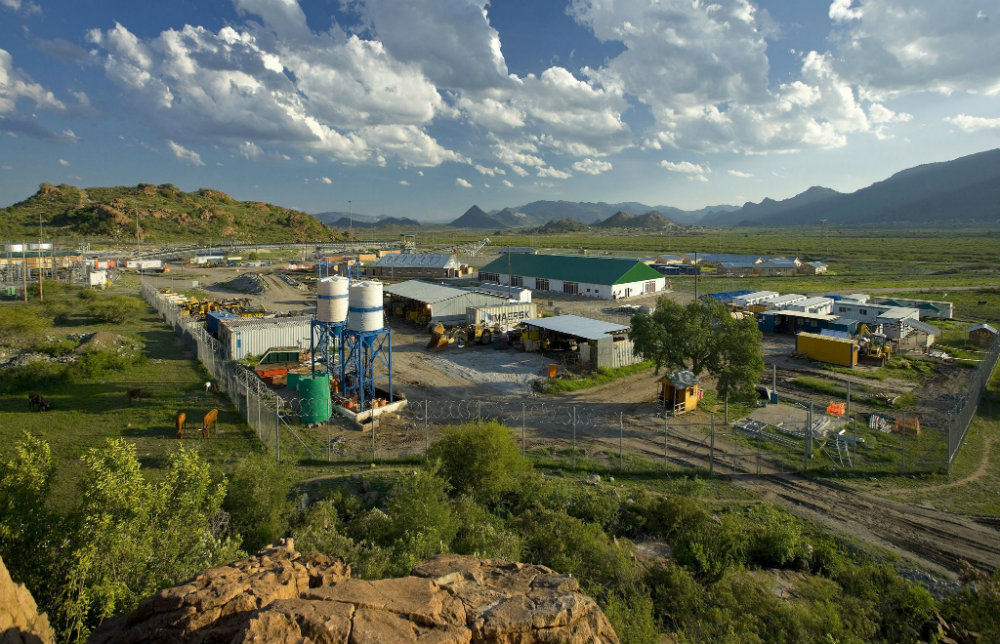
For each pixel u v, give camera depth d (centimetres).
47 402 3041
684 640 1279
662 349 3353
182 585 744
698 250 18938
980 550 1942
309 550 1405
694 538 1830
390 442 2767
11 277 8788
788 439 2905
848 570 1784
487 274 10225
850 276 10956
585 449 2769
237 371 3856
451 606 671
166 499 1212
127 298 6656
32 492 1097
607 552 1680
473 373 4122
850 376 4166
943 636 1480
